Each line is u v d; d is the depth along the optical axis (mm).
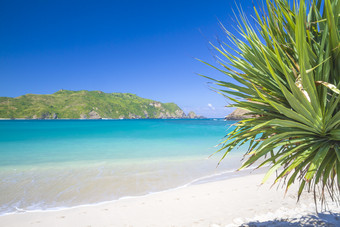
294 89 1744
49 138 24984
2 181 7906
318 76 1895
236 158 12594
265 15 2336
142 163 11328
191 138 24641
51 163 11281
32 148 16953
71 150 15953
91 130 38969
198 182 8023
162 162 11578
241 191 6598
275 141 2002
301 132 1949
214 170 9898
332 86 1629
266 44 2457
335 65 1950
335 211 4586
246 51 2551
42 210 5445
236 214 4859
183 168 10234
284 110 1840
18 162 11531
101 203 5918
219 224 4375
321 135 1969
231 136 2395
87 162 11547
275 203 5461
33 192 6789
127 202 5926
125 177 8594
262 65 2404
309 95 1741
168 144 19203
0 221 4801
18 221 4785
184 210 5223
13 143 20297
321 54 1886
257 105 2383
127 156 13438
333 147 1924
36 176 8656
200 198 6051
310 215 4398
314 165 1729
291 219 4270
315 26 2334
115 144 19453
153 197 6289
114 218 4863
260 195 6172
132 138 24969
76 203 5934
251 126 2363
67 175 8836
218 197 6094
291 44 2328
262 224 4148
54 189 7098
